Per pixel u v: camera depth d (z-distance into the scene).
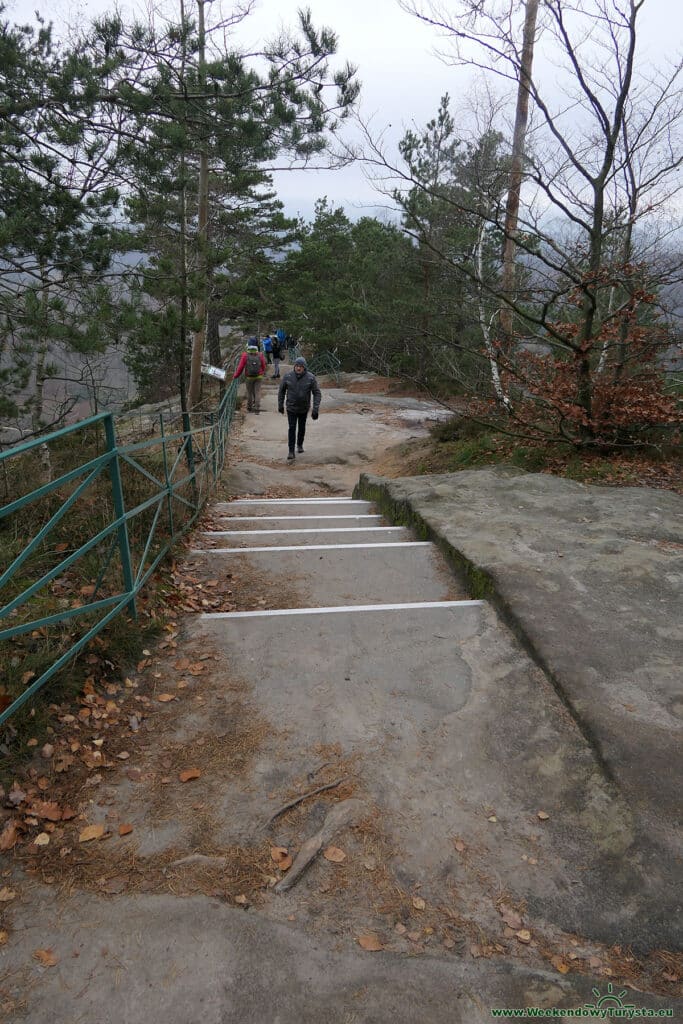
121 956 2.11
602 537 5.25
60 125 8.76
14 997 1.98
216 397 18.78
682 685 3.33
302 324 32.41
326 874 2.46
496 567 4.60
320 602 4.59
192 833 2.61
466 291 10.98
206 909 2.29
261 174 12.44
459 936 2.24
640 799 2.69
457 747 3.07
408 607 4.27
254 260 28.59
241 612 4.24
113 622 3.76
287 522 7.02
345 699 3.40
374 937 2.22
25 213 8.58
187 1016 1.94
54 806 2.67
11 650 3.25
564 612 4.00
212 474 8.66
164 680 3.56
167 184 9.82
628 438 8.85
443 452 10.92
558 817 2.70
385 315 19.34
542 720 3.21
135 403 18.23
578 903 2.36
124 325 8.84
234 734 3.16
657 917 2.29
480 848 2.57
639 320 8.71
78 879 2.39
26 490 5.27
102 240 9.25
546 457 8.95
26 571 4.12
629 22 7.12
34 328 7.83
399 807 2.75
